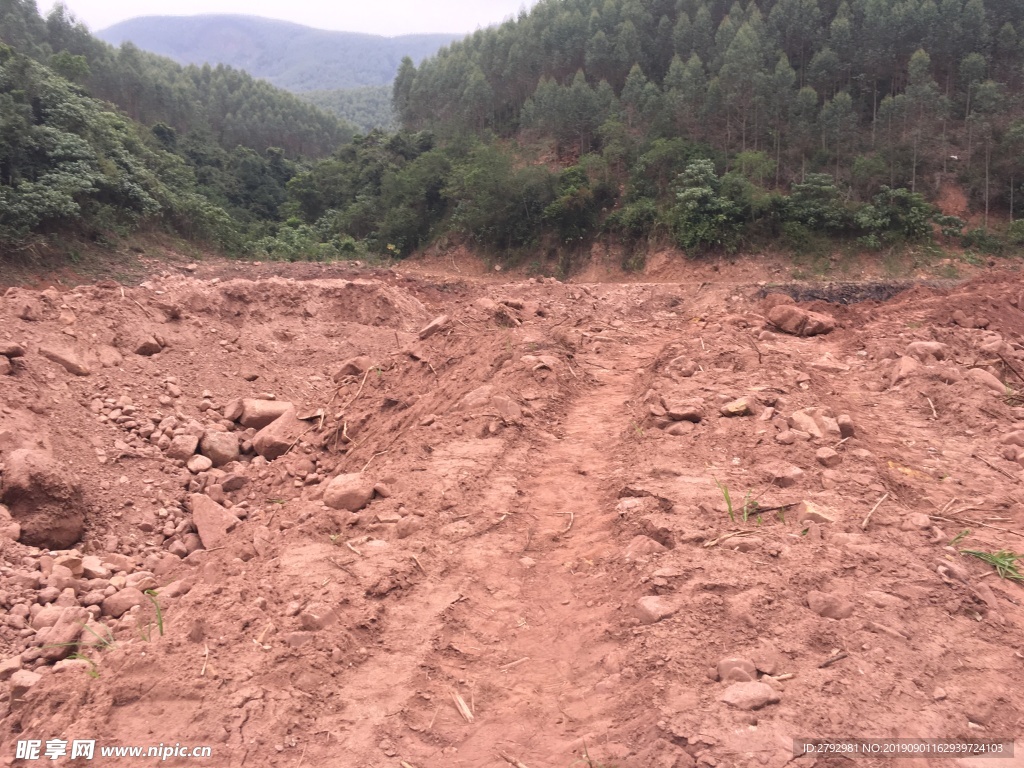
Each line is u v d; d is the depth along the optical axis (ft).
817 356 32.24
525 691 12.10
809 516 15.85
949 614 12.61
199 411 32.35
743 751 9.67
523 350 30.22
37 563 19.20
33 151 80.79
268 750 10.61
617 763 9.98
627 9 158.30
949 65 131.75
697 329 38.37
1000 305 41.70
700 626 12.32
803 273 101.81
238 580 14.99
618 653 12.28
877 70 131.85
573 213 117.50
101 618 17.33
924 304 44.11
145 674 11.91
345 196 155.43
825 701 10.52
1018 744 9.81
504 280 117.60
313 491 22.72
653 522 16.02
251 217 157.38
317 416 31.04
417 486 19.39
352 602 14.12
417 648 13.09
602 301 66.08
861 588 13.19
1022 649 11.73
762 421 21.57
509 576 15.57
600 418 25.53
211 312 42.73
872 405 25.32
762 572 13.73
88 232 78.69
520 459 21.70
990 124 116.47
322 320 47.21
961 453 20.84
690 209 107.55
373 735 11.00
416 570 15.57
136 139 114.83
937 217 109.19
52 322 31.81
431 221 132.87
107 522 23.66
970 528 16.14
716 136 123.54
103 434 27.43
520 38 166.50
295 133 256.93
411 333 46.75
